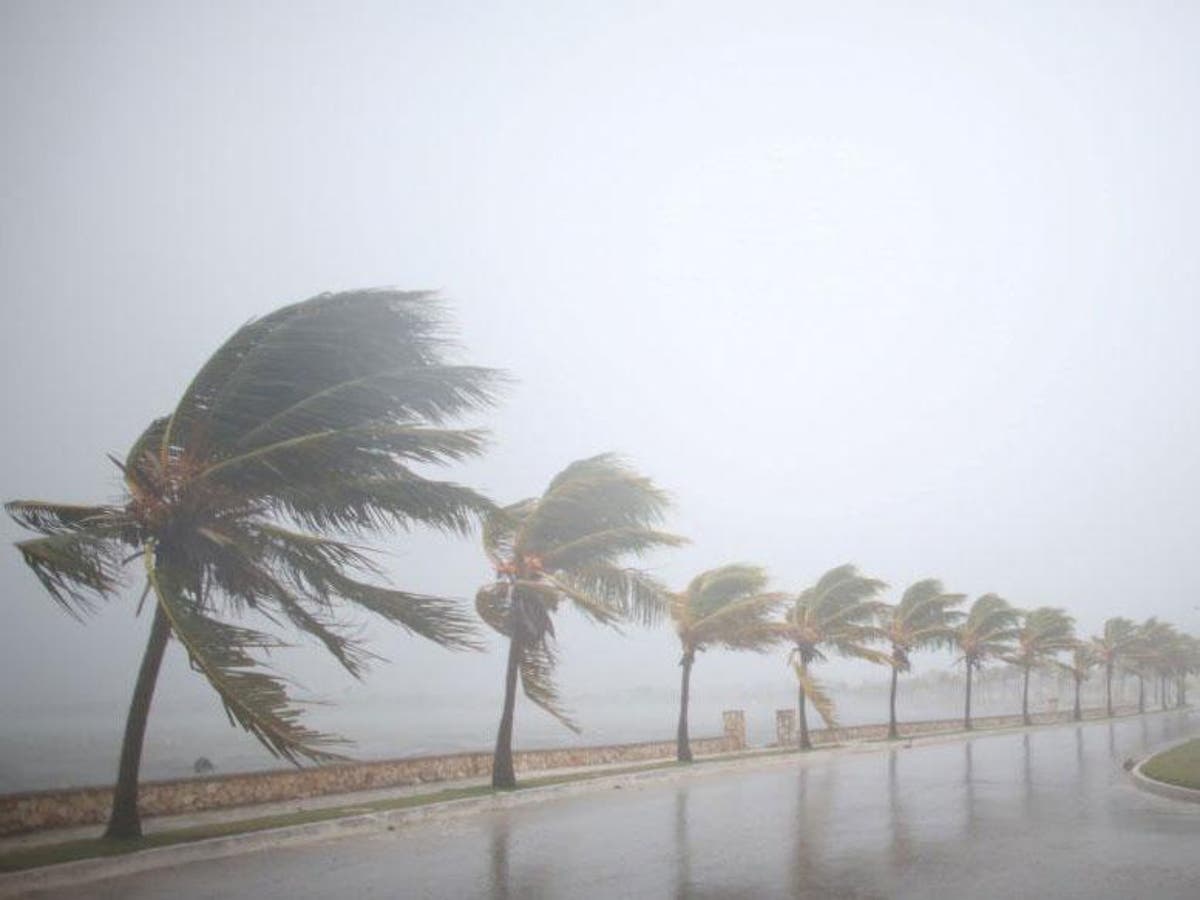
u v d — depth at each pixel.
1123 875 9.87
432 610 13.63
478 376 14.10
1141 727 49.28
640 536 21.06
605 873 10.65
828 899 9.02
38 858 11.02
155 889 9.98
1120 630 64.50
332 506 13.82
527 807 17.77
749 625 28.27
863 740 39.84
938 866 10.60
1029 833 13.00
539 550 21.22
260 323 13.67
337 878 10.52
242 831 13.15
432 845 12.94
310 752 11.25
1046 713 58.84
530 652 20.91
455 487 14.08
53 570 11.54
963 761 27.44
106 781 47.06
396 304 13.88
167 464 13.19
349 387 13.42
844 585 34.81
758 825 14.46
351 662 13.64
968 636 47.47
